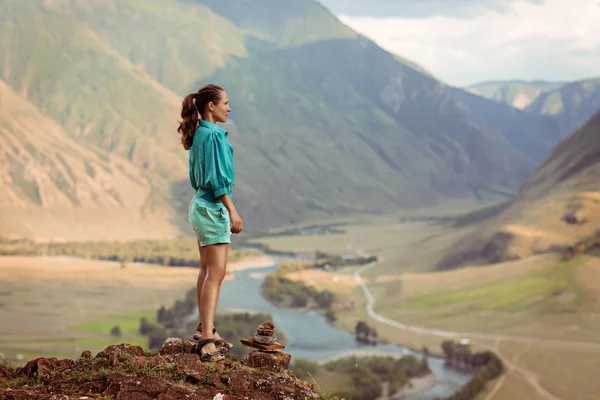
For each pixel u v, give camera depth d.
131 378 4.26
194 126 4.79
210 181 4.66
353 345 96.88
